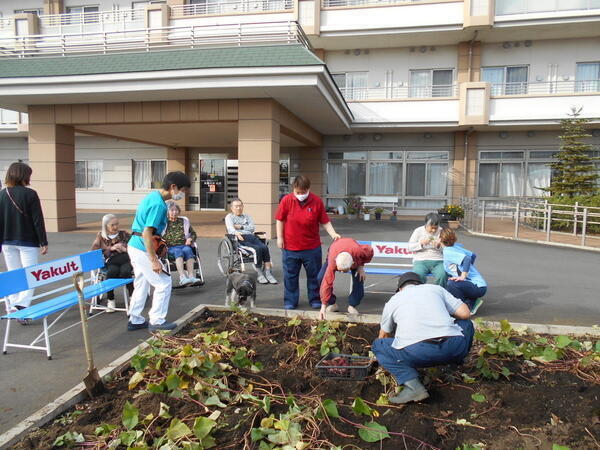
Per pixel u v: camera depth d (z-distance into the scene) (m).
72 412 3.15
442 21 17.95
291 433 2.71
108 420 3.04
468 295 5.23
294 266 5.60
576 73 18.91
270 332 4.68
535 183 19.52
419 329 3.23
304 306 5.86
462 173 19.91
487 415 3.12
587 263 9.20
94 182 23.34
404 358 3.25
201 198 22.36
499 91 19.30
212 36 11.82
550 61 18.98
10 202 5.36
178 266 6.67
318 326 4.49
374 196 20.42
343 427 2.95
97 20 20.95
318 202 5.56
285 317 5.11
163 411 2.96
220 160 22.11
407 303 3.39
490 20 17.36
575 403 3.24
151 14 19.41
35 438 2.84
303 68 10.25
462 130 19.45
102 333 4.91
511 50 19.20
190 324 4.99
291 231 5.52
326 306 4.91
